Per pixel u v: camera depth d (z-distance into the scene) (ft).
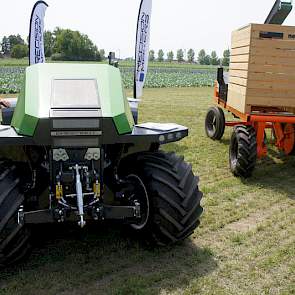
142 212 11.51
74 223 13.10
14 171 10.43
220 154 23.17
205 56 364.99
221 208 15.12
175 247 11.82
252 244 12.26
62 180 9.92
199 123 34.32
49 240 12.08
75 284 9.82
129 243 11.95
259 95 18.12
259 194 16.89
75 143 9.98
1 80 90.27
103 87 10.57
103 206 10.20
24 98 10.45
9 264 10.41
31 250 11.13
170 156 11.74
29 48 30.30
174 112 41.65
